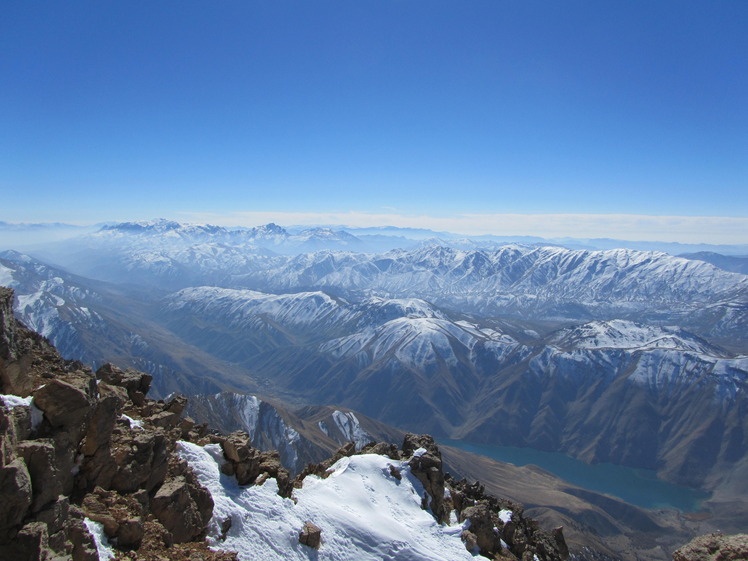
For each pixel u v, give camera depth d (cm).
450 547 4625
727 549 3028
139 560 2402
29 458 2062
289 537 3512
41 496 2042
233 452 3734
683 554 3152
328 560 3653
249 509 3491
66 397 2452
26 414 2292
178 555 2634
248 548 3183
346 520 4159
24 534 1870
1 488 1866
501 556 4962
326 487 4722
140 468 2823
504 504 6341
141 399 4053
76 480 2567
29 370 2758
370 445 6334
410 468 5444
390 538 4209
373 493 4922
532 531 6141
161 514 2797
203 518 3125
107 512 2491
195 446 3706
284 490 3950
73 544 2148
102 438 2659
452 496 5753
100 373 4109
